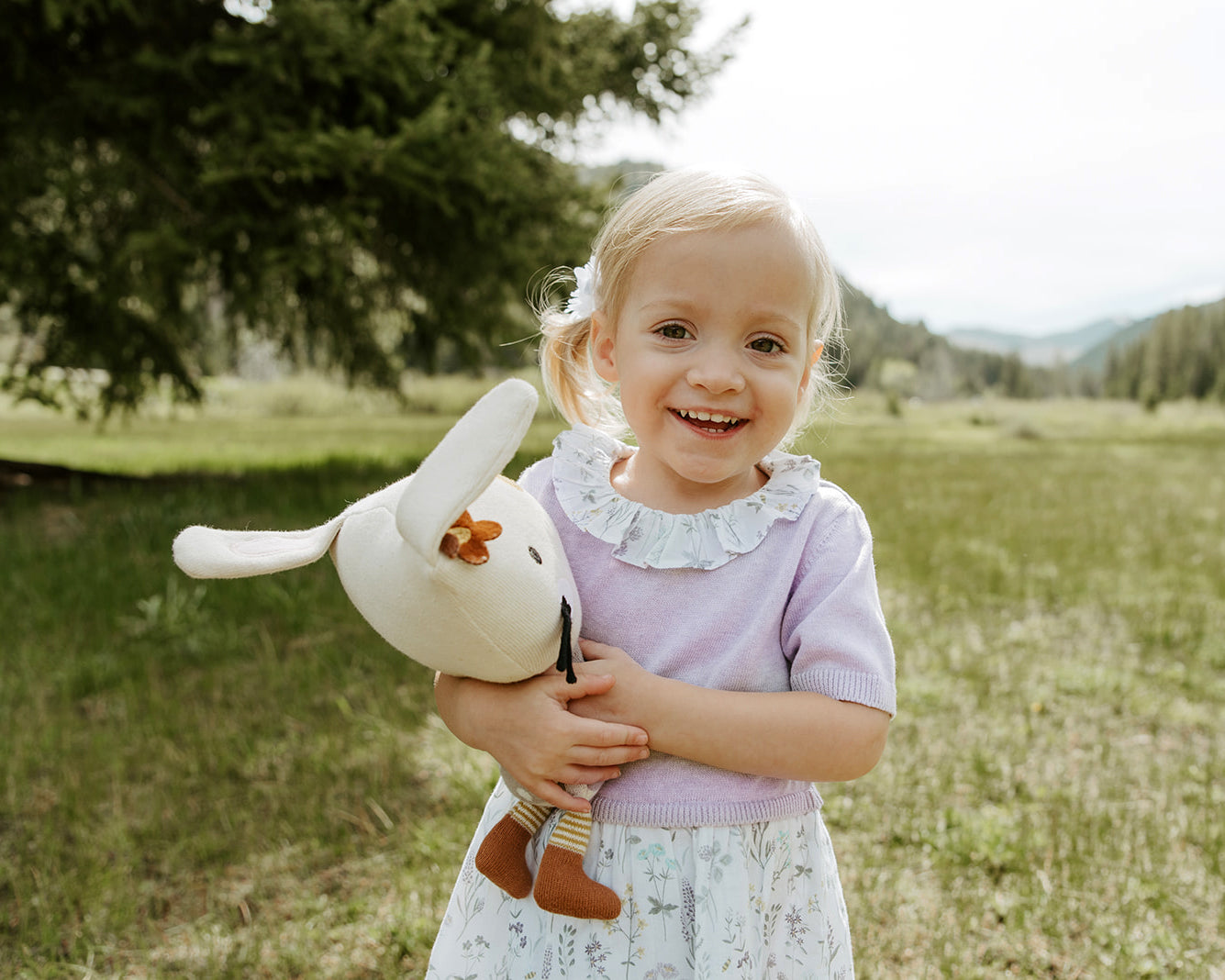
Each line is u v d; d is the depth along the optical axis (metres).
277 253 7.50
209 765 3.01
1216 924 2.31
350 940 2.25
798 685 1.24
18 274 7.80
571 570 1.29
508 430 1.00
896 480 11.02
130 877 2.42
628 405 1.27
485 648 1.13
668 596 1.28
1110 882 2.46
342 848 2.59
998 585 5.59
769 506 1.32
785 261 1.19
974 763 3.11
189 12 8.18
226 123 7.73
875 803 2.89
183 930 2.29
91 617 4.37
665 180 1.29
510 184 8.01
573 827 1.23
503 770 1.25
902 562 6.13
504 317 9.45
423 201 8.03
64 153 7.89
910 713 3.61
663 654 1.26
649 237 1.23
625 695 1.20
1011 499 9.40
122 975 2.11
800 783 1.31
